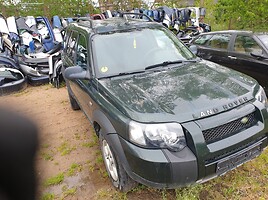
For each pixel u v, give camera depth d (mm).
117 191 2639
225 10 9398
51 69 6625
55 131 4168
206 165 2002
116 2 12078
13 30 8047
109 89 2557
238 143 2117
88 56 3076
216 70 2883
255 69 4516
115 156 2377
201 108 2107
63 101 5633
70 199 2625
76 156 3412
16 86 6191
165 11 10344
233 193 2488
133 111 2121
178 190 2451
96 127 2898
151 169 1957
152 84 2551
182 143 1997
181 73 2805
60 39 8367
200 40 6105
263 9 7965
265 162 2928
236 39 5039
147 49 3197
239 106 2246
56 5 11016
